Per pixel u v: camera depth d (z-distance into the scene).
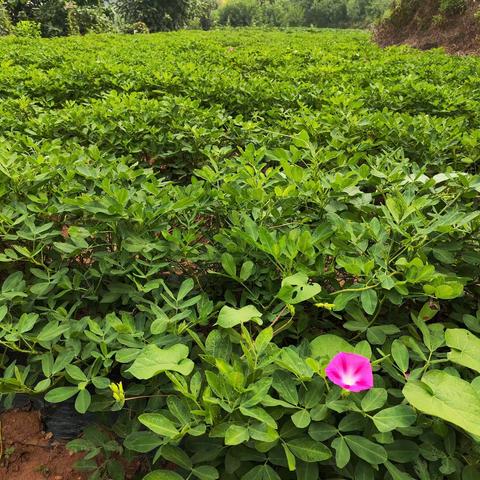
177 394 1.85
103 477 2.02
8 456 2.21
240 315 1.77
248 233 2.17
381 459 1.53
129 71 6.48
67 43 12.10
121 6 34.69
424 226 2.24
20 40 12.49
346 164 2.96
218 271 2.41
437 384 1.60
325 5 71.06
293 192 2.46
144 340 1.94
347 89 5.54
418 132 3.78
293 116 4.33
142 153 4.12
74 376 1.81
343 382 1.55
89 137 3.97
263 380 1.58
